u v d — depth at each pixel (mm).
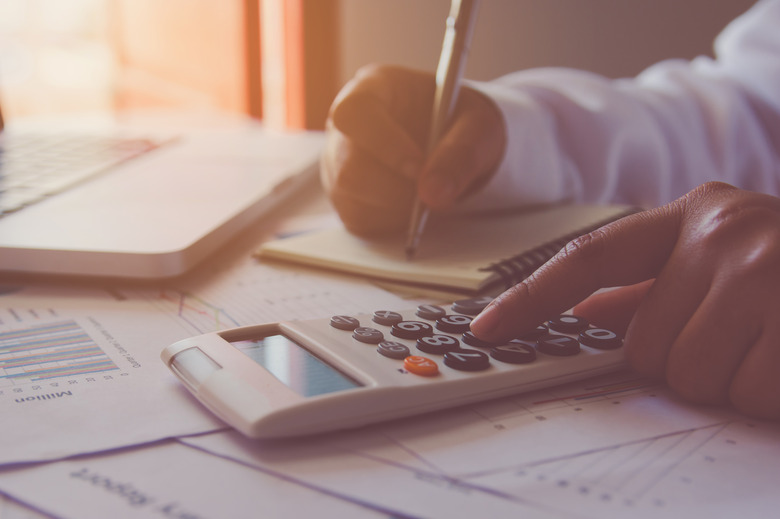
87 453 231
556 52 1320
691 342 268
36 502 203
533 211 612
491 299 370
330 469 224
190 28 1764
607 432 251
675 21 1265
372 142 496
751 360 256
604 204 685
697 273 273
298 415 235
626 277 297
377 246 492
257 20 1429
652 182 743
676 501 205
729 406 275
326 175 563
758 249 262
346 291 424
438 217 584
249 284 441
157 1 1782
